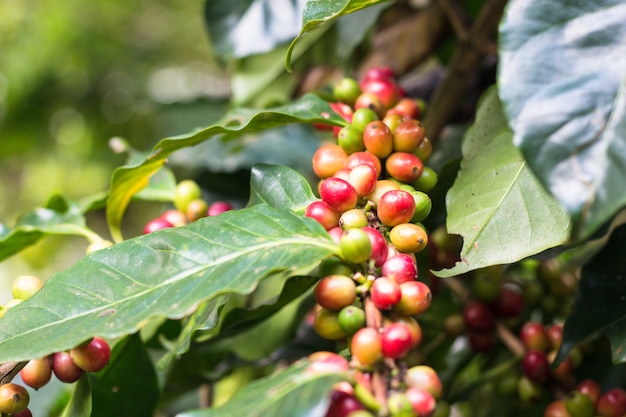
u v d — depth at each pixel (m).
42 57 1.69
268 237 0.36
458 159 0.47
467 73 0.59
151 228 0.48
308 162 0.65
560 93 0.32
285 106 0.46
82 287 0.37
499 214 0.40
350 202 0.38
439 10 0.71
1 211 1.88
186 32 2.06
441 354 0.54
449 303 0.58
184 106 0.79
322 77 0.74
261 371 0.63
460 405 0.60
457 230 0.40
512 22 0.34
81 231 0.50
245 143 0.66
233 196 0.64
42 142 1.70
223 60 0.62
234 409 0.31
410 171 0.41
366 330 0.33
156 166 0.47
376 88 0.48
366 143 0.42
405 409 0.31
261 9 0.61
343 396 0.32
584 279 0.43
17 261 1.67
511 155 0.41
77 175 1.71
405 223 0.38
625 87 0.32
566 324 0.43
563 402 0.43
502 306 0.52
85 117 1.72
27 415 0.39
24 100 1.66
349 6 0.39
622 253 0.43
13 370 0.38
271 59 0.71
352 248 0.35
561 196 0.31
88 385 0.41
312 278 0.42
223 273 0.35
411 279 0.36
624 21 0.33
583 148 0.31
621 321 0.42
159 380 0.49
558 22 0.34
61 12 1.75
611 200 0.30
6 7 1.74
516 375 0.50
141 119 1.62
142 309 0.35
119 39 1.88
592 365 0.51
